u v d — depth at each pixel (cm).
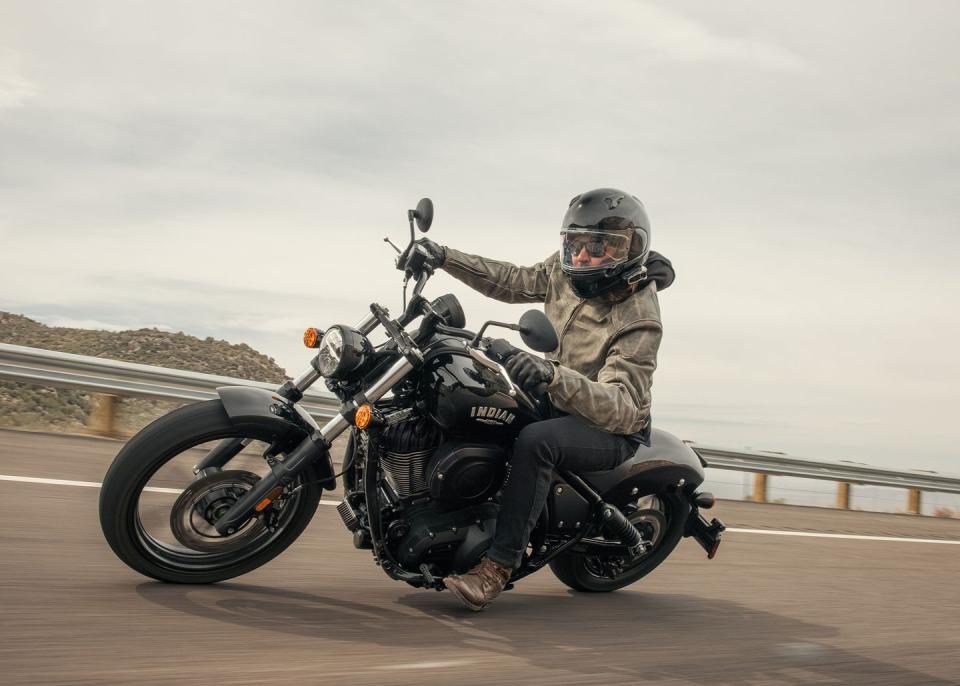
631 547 393
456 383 328
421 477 339
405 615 351
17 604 310
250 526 350
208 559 346
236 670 271
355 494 341
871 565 599
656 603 424
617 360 353
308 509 349
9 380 707
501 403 337
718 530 429
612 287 359
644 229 360
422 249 355
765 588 485
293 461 326
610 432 360
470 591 340
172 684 255
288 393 338
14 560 366
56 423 750
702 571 509
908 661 367
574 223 356
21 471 552
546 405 365
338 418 326
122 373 736
